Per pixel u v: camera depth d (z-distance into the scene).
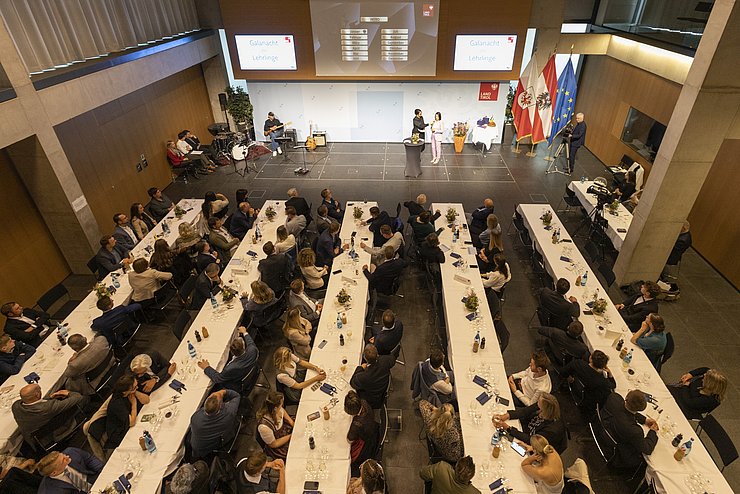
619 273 8.89
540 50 13.79
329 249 8.46
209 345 6.36
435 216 9.34
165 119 13.00
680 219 7.91
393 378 7.06
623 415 4.93
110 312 6.68
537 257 8.65
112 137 10.68
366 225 9.38
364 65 14.14
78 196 8.84
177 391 5.65
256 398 6.79
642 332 6.25
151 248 8.73
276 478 4.79
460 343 6.24
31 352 6.48
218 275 7.94
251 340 6.19
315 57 14.09
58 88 8.23
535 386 5.46
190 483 4.33
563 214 11.50
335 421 5.22
